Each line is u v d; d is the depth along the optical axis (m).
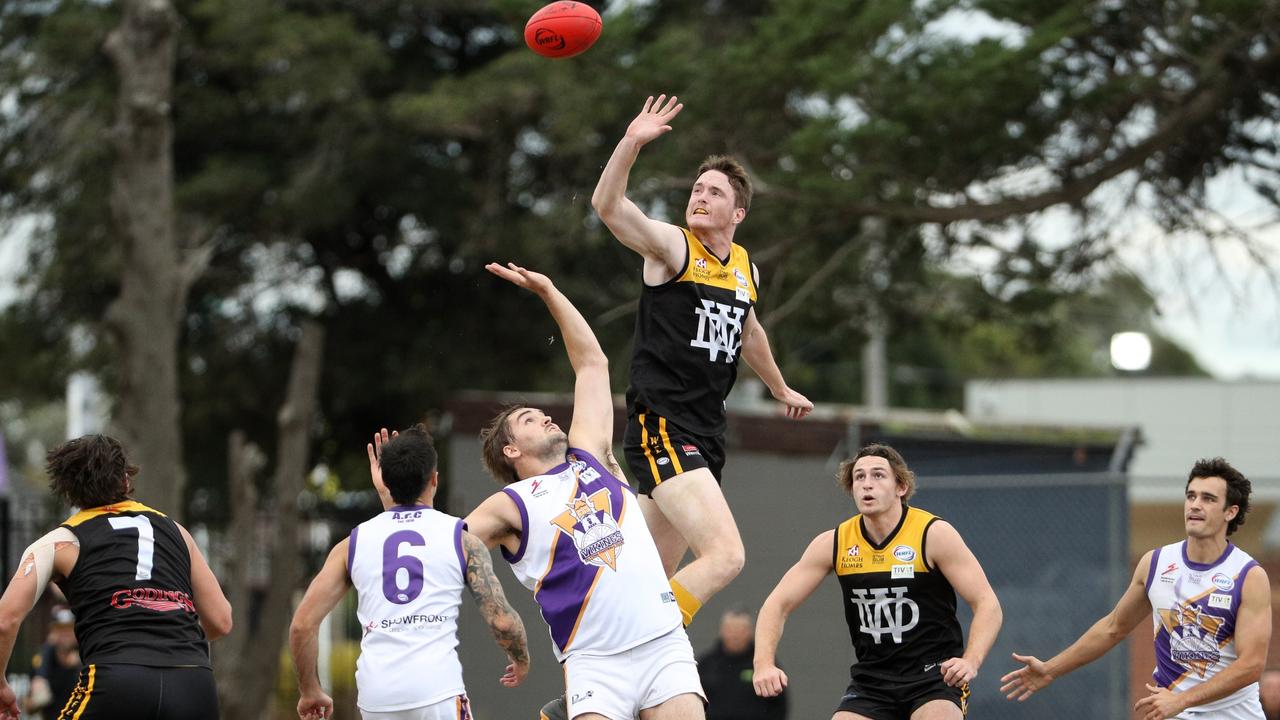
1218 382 95.75
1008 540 49.75
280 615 62.44
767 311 69.56
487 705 54.28
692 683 21.48
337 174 88.19
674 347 22.73
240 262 95.12
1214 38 53.91
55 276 86.81
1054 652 48.94
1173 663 26.47
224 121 90.81
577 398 23.17
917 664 25.77
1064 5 54.19
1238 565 25.75
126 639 21.80
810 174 55.97
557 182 88.44
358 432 100.06
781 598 26.23
